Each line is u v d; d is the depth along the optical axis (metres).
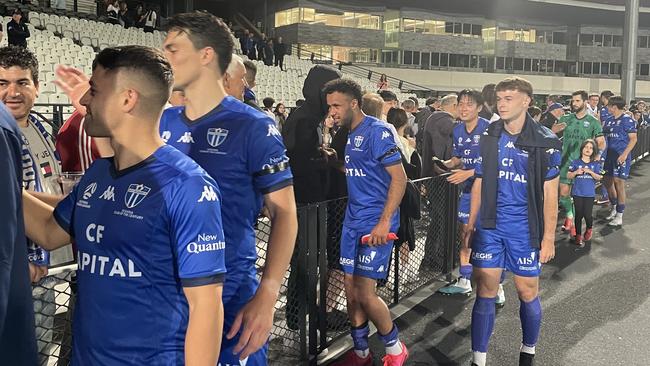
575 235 7.08
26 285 1.33
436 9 38.97
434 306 4.80
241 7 39.38
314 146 3.87
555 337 4.09
